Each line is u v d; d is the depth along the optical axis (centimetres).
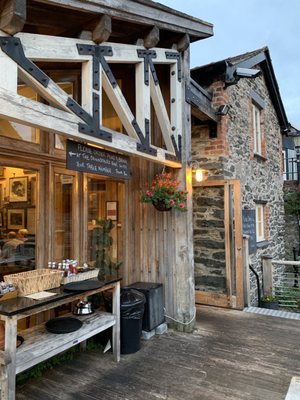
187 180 399
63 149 339
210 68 515
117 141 282
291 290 625
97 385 271
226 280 500
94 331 285
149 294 370
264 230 734
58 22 268
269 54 714
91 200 371
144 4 299
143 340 364
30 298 243
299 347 348
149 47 324
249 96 664
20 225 314
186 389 265
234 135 576
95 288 280
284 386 269
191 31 375
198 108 450
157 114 354
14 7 192
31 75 214
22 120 206
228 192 506
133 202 424
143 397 254
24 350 236
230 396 254
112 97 288
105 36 263
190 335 380
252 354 330
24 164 306
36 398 252
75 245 346
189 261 396
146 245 422
